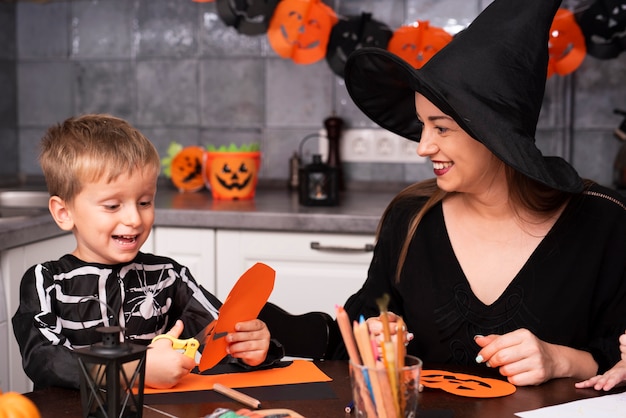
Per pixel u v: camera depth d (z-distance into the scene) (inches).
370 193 112.9
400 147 114.3
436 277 56.5
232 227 93.4
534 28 49.8
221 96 118.3
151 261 55.7
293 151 117.3
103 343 37.3
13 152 123.6
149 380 44.3
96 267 52.6
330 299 92.6
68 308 51.5
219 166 103.4
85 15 120.6
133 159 49.3
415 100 53.8
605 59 99.9
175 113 119.8
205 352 45.5
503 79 48.5
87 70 121.5
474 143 51.0
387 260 60.4
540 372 45.8
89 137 49.6
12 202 111.2
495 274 55.2
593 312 55.3
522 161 47.4
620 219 55.4
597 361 50.3
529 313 53.9
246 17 100.5
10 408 33.4
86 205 49.5
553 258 54.5
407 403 36.0
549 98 109.4
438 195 58.7
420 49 101.4
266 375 47.8
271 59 116.4
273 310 54.8
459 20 110.2
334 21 102.0
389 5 111.6
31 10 122.2
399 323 36.9
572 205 55.4
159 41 119.0
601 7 95.5
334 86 115.2
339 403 42.6
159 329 55.6
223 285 94.8
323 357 54.6
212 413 40.1
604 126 109.0
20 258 80.9
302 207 96.8
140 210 51.3
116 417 36.6
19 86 123.9
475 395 43.8
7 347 79.2
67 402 42.4
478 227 56.5
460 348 55.1
